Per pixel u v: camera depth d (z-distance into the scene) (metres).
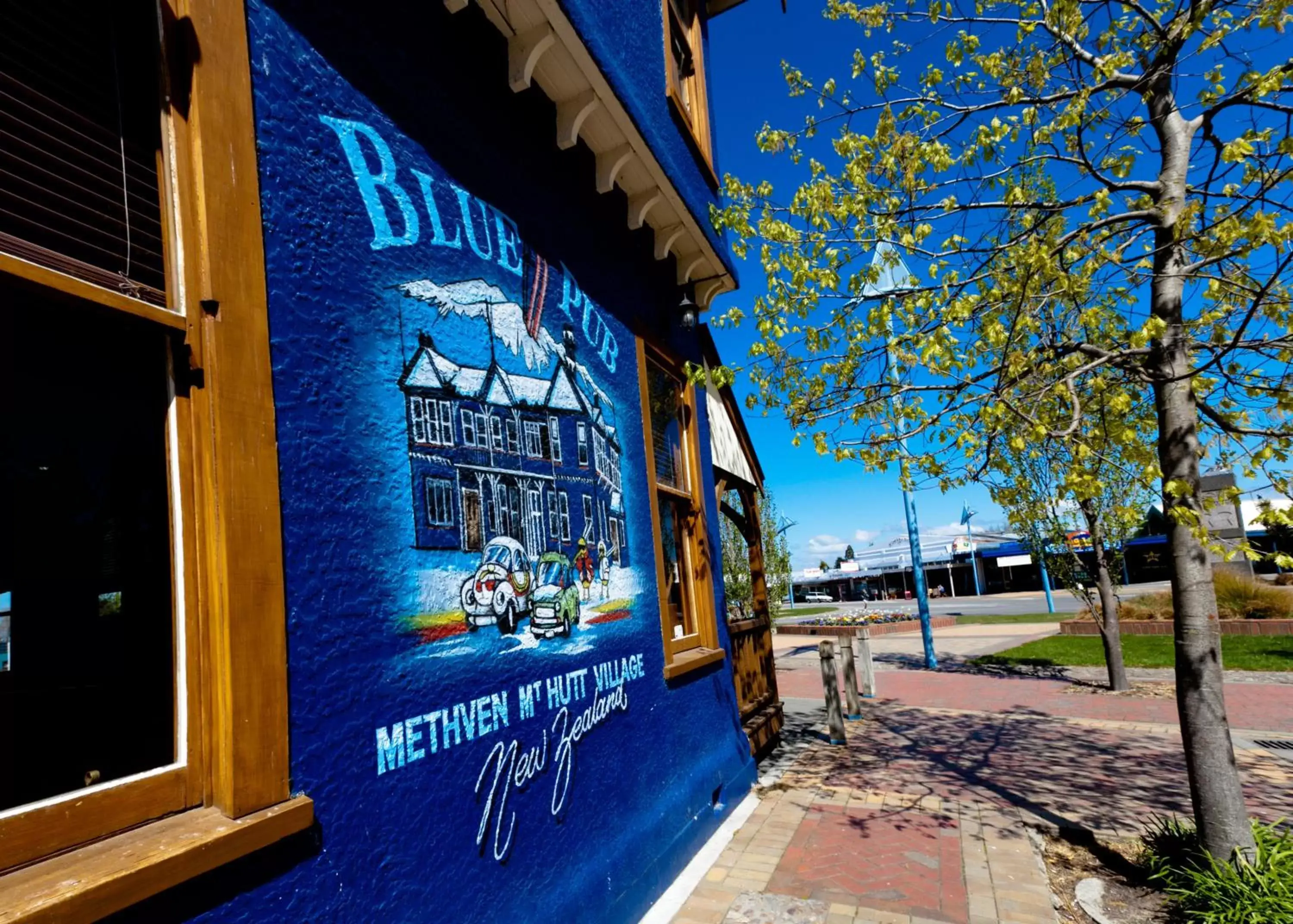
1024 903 3.83
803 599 74.00
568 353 3.94
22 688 1.72
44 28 1.73
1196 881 3.56
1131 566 42.78
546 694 3.22
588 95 4.00
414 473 2.60
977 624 23.72
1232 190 4.30
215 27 2.02
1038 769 6.45
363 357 2.44
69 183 1.73
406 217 2.76
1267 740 7.10
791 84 4.93
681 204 5.25
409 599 2.48
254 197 2.06
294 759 1.94
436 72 3.08
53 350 1.79
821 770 6.72
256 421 1.96
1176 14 3.83
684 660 4.94
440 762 2.50
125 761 1.74
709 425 6.79
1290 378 3.72
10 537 1.78
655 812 4.11
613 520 4.18
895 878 4.17
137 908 1.49
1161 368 4.01
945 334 3.84
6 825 1.39
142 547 1.84
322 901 1.96
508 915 2.71
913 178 4.36
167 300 1.88
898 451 4.14
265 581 1.92
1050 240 3.92
